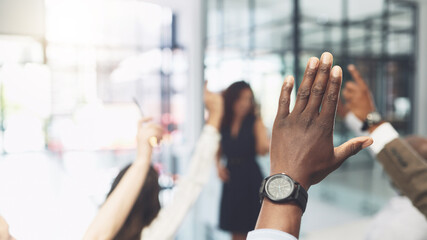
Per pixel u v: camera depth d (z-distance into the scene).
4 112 8.92
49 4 5.86
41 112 9.12
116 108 9.05
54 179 6.33
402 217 1.03
